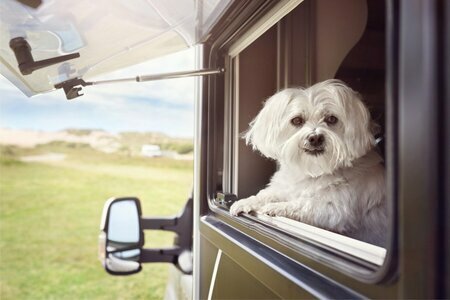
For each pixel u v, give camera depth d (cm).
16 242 516
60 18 118
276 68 178
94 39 133
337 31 176
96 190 543
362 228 116
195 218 185
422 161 46
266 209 124
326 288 69
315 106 125
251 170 179
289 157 124
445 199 44
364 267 64
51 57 133
